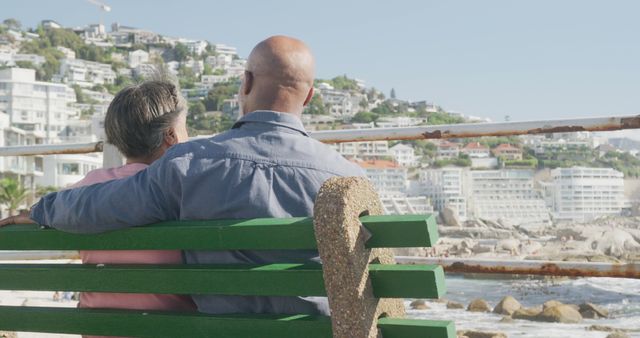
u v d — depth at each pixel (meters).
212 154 1.67
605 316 33.69
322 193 1.34
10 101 150.00
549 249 106.00
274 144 1.68
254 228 1.49
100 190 1.71
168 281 1.58
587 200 180.50
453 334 1.37
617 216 176.88
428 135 2.74
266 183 1.64
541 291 48.62
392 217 1.34
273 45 1.76
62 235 1.76
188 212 1.67
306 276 1.43
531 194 184.50
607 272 2.25
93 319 1.70
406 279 1.34
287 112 1.75
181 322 1.59
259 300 1.61
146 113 2.00
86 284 1.68
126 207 1.66
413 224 1.31
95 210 1.68
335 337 1.35
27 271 1.74
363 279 1.34
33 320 1.78
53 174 94.19
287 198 1.64
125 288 1.64
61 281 1.71
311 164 1.66
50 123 153.25
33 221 1.81
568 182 181.38
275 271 1.46
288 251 1.62
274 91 1.74
